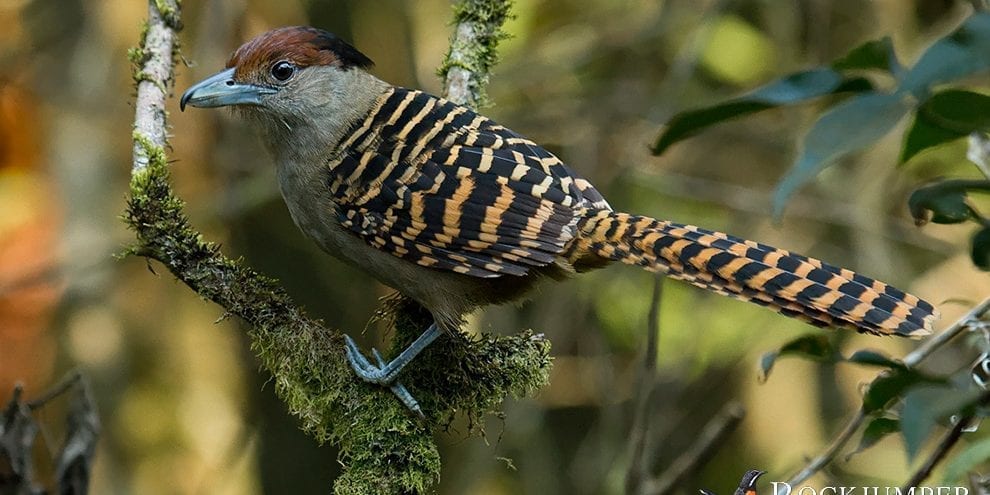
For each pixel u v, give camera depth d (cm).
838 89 503
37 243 1312
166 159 670
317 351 672
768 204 1277
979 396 497
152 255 667
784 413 1270
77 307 1277
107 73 1291
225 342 1330
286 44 750
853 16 1326
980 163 638
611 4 1370
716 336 1273
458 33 818
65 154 1293
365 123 745
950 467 574
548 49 1345
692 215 1352
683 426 1416
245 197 1241
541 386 702
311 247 1370
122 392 1263
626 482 955
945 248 1228
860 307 648
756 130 1350
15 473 711
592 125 1330
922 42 1185
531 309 1373
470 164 716
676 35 1402
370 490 644
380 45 1327
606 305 1298
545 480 1272
